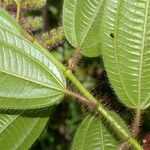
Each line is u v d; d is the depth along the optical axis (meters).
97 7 0.57
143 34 0.49
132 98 0.51
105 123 0.56
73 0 0.57
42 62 0.51
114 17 0.49
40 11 0.67
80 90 0.53
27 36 0.57
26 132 0.53
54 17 0.74
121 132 0.52
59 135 0.77
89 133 0.56
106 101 0.61
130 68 0.50
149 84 0.50
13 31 0.53
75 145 0.56
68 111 0.75
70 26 0.57
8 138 0.53
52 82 0.50
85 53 0.57
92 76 0.69
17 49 0.50
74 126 0.76
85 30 0.57
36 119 0.53
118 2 0.49
